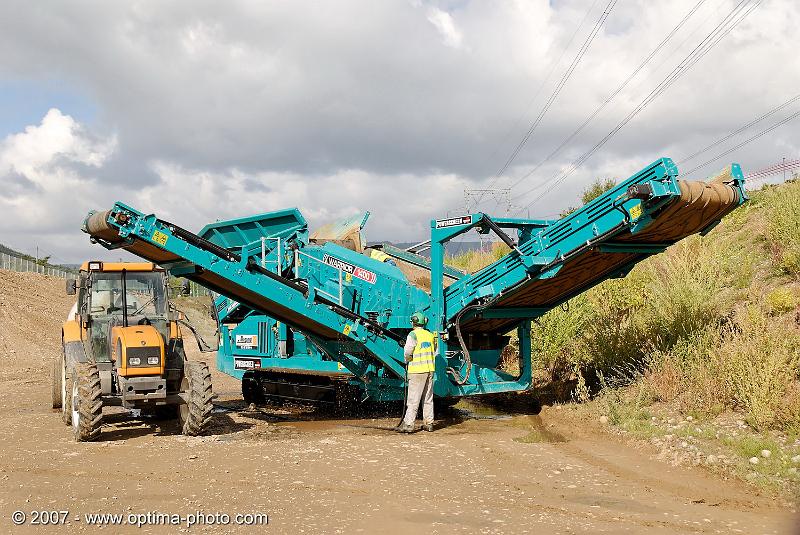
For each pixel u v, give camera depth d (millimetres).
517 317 11852
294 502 6625
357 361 12008
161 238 10125
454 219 11148
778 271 12242
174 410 11836
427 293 11586
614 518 6105
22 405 14008
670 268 12758
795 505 6402
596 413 10805
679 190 8812
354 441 9734
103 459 8609
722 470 7531
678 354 10805
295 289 11023
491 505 6520
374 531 5766
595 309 14227
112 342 10375
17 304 33406
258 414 12852
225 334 14898
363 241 13844
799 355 9203
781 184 15758
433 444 9477
